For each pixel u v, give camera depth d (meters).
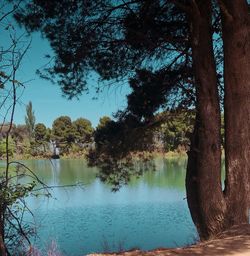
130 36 13.85
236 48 11.47
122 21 13.82
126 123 15.80
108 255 9.76
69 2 13.03
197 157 12.07
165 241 19.41
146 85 15.12
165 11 13.94
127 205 29.70
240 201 11.66
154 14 13.87
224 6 11.38
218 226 11.71
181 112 15.59
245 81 11.52
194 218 12.28
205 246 9.13
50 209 22.22
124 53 14.42
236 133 11.64
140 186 38.91
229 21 11.45
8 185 8.67
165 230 21.58
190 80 14.70
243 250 8.48
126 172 16.39
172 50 14.45
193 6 11.87
